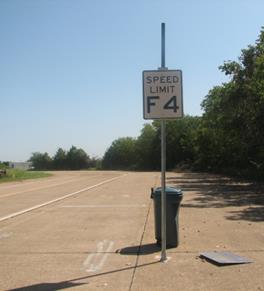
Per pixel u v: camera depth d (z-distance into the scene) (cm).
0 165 8044
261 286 775
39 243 1194
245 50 3825
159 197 1102
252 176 4825
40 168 14350
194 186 3656
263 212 1802
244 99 3794
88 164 14412
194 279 823
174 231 1098
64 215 1778
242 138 4009
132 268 911
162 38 948
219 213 1773
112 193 2875
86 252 1073
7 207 2117
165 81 927
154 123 11581
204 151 7012
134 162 13250
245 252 1034
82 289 782
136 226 1459
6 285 813
